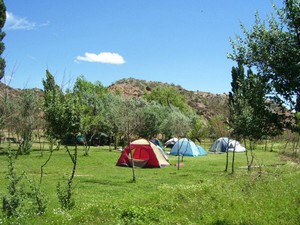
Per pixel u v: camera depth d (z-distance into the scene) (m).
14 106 35.72
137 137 49.31
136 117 42.88
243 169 27.14
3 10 48.56
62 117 14.11
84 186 18.98
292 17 8.95
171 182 20.75
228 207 12.49
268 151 47.41
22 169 25.31
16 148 41.22
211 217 11.14
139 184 19.97
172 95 101.75
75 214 11.58
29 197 12.81
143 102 64.50
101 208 12.24
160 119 60.66
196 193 14.98
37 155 35.81
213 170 27.14
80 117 14.52
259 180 17.70
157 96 101.44
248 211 11.72
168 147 56.28
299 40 9.00
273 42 9.31
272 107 9.43
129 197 15.12
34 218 10.95
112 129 46.44
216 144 48.03
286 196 13.62
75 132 14.53
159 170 27.44
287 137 41.06
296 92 8.98
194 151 42.00
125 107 33.62
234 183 17.12
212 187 15.92
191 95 159.12
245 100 10.05
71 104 14.38
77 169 26.83
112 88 156.50
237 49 9.84
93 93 56.38
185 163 32.88
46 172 24.38
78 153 39.03
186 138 43.47
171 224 10.52
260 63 9.51
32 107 37.62
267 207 12.18
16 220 10.36
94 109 49.62
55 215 11.32
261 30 9.52
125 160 29.88
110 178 22.27
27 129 37.34
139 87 163.38
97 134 57.09
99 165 29.98
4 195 11.28
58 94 14.49
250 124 9.99
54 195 15.75
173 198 13.93
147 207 12.30
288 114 9.26
